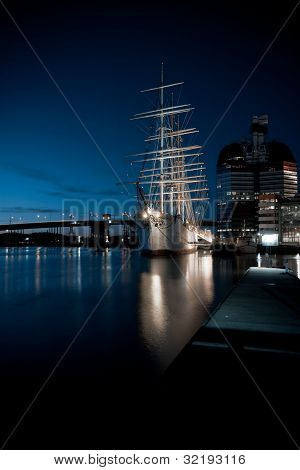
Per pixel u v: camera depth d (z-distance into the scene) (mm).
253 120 178125
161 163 70312
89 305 17312
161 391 5543
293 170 162000
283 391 5469
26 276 32719
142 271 37094
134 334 11648
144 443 4742
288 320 10523
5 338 11289
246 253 80375
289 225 96562
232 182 161250
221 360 6844
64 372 8117
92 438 5113
